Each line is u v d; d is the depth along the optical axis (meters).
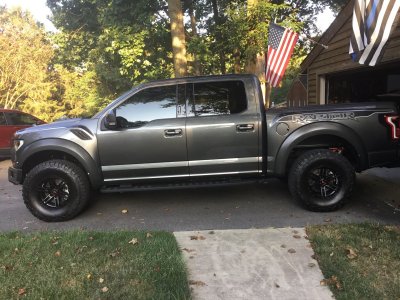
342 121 6.01
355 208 6.22
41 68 25.20
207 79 6.16
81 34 22.42
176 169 6.13
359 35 5.69
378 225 5.25
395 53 8.35
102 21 16.39
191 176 6.16
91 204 7.00
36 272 4.19
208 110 6.16
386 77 9.83
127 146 6.08
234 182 6.24
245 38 13.66
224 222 5.84
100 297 3.71
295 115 6.05
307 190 6.05
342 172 6.00
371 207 6.24
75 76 27.58
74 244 4.87
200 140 6.07
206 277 4.09
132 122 6.15
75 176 6.13
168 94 6.18
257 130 6.05
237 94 6.14
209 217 6.10
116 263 4.34
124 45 15.16
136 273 4.11
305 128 6.04
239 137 6.06
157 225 5.82
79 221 6.16
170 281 3.93
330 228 5.16
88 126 6.12
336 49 11.09
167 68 18.44
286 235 5.02
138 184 6.26
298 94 16.91
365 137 6.04
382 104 6.11
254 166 6.13
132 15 15.14
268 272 4.14
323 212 6.09
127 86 23.70
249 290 3.85
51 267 4.29
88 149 6.08
